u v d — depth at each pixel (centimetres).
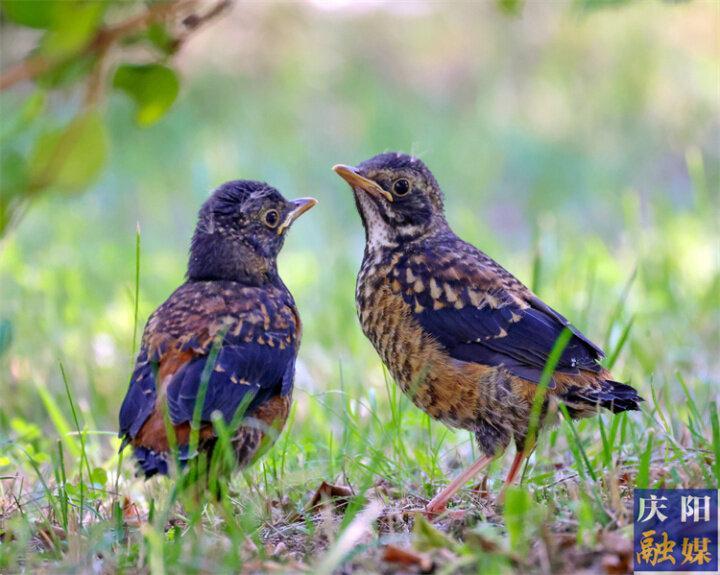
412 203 1084
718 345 1520
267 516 979
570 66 2988
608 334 1223
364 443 1102
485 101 2909
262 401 1011
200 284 1056
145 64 900
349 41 3162
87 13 766
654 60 2912
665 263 1712
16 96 1747
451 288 1038
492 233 2150
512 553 800
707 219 2022
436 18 3253
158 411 934
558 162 2534
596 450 1086
